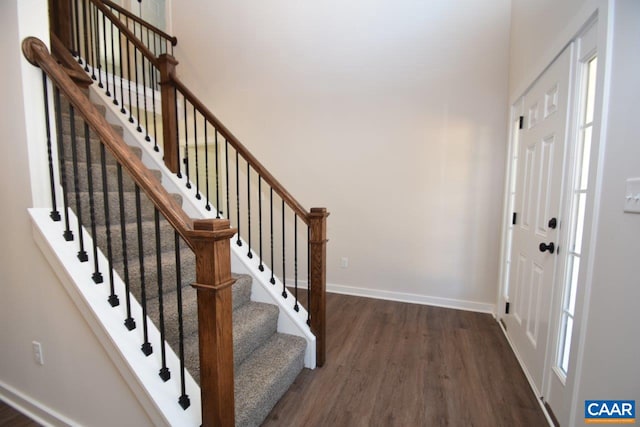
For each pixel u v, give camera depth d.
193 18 3.91
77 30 3.11
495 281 3.05
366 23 3.28
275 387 1.72
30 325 1.59
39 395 1.63
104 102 2.78
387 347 2.41
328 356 2.28
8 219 1.55
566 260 1.60
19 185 1.49
